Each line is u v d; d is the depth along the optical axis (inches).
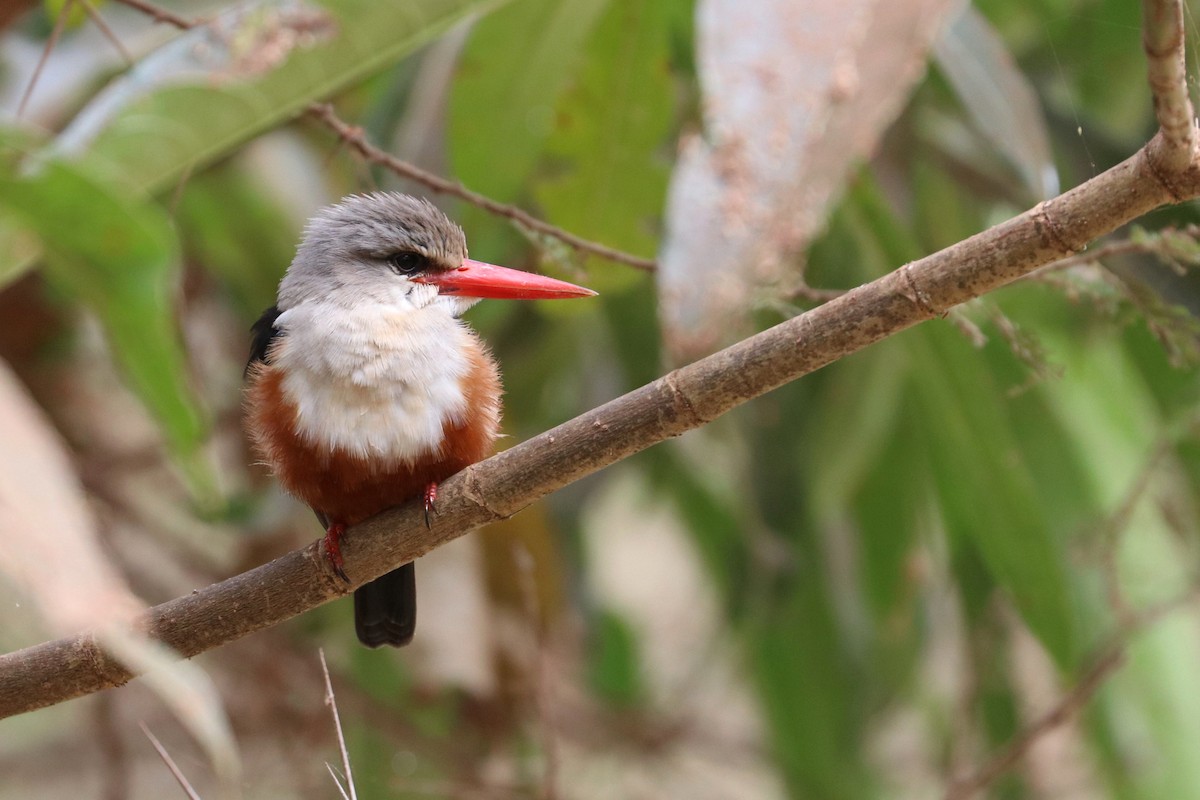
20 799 430.0
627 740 448.8
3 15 312.3
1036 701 423.2
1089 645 361.4
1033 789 406.9
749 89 213.3
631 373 407.8
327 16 265.4
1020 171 281.4
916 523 424.5
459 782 382.3
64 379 422.3
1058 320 378.0
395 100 369.4
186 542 415.2
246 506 398.9
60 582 104.0
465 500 218.8
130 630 129.0
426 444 253.4
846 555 426.3
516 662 382.3
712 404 198.4
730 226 206.2
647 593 533.3
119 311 192.1
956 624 466.0
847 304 189.6
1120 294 241.6
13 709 213.2
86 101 334.0
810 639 427.8
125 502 412.2
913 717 499.2
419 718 394.6
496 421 270.5
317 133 402.9
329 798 397.4
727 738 478.0
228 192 397.7
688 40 363.9
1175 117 163.2
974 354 318.3
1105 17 357.1
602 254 271.9
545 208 348.5
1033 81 366.6
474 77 333.4
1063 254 179.6
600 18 325.1
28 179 171.3
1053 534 356.8
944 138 374.3
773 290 234.2
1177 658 361.4
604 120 339.3
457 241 285.4
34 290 397.4
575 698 449.7
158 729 423.8
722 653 476.4
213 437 411.8
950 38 279.1
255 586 224.7
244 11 265.6
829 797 422.9
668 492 447.5
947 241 379.2
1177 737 356.8
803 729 426.9
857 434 394.0
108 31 258.7
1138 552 366.0
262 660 405.4
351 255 277.4
